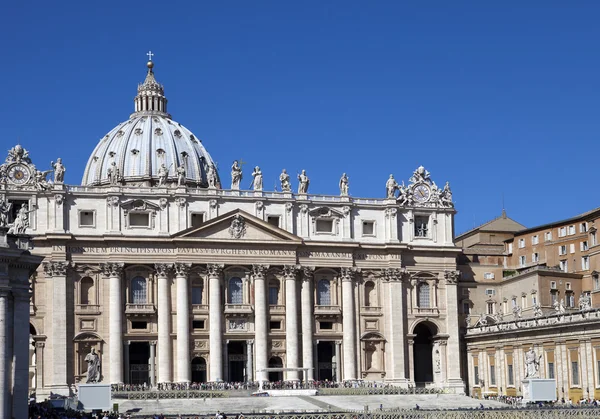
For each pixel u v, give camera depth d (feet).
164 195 444.14
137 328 435.94
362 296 466.70
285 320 451.94
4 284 204.95
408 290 474.49
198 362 443.73
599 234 466.70
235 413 316.81
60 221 429.79
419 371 490.08
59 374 419.33
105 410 292.81
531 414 295.89
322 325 460.55
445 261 481.46
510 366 433.89
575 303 476.95
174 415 308.60
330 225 468.34
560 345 387.55
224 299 445.37
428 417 294.25
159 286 437.17
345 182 473.26
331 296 464.24
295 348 449.48
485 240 543.39
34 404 312.91
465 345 482.28
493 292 502.38
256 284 447.83
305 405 360.28
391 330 465.06
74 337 425.69
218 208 450.30
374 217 474.90
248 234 449.89
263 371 412.36
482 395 456.04
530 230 517.96
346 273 462.60
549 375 396.57
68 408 318.24
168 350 434.30
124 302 433.89
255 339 445.37
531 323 413.39
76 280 430.20
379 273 470.39
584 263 483.10
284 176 465.06
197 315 441.27
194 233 441.68
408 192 483.10
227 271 448.24
